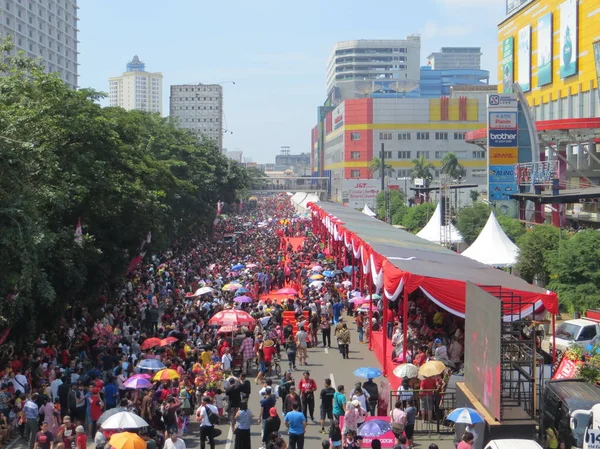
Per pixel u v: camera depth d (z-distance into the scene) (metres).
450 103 167.88
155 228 42.16
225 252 66.94
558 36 94.12
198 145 91.00
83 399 22.00
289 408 20.52
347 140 171.50
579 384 18.58
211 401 21.38
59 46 173.75
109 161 34.06
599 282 34.16
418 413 21.88
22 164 21.47
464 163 168.38
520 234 56.31
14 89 29.28
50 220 29.42
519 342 19.00
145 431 17.53
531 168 62.72
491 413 17.56
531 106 104.00
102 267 34.06
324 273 48.81
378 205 114.62
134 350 28.34
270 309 35.19
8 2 147.00
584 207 65.38
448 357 25.14
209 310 35.72
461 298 23.59
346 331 31.55
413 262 27.20
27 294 23.73
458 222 64.38
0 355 25.97
